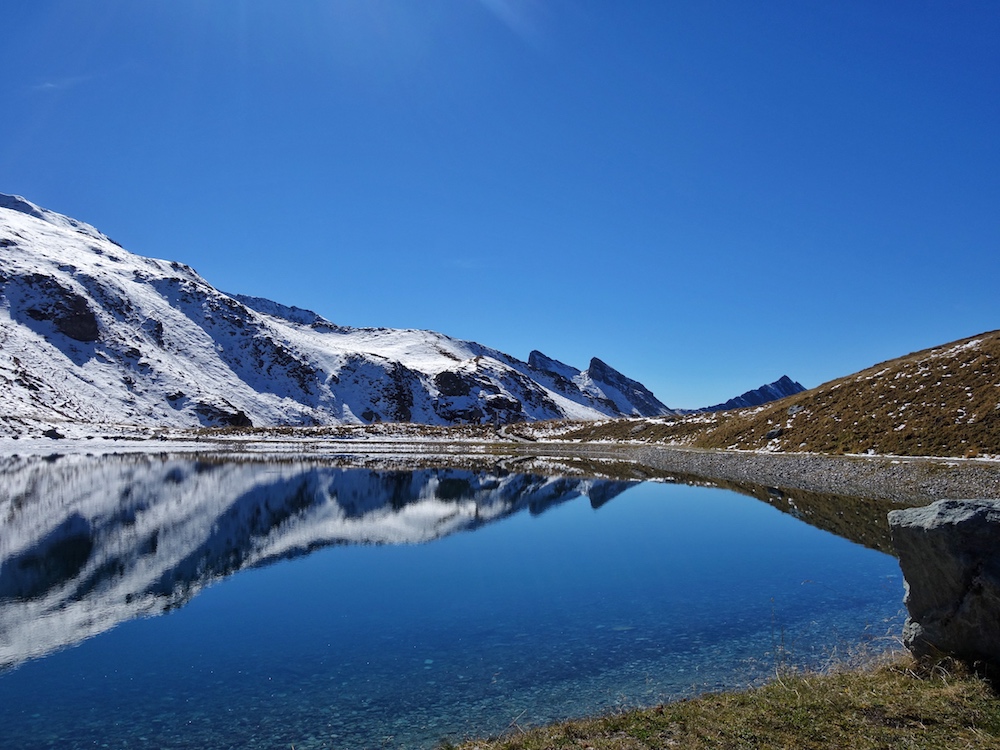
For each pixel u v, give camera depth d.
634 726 8.50
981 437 39.25
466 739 10.08
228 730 10.76
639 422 113.12
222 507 37.66
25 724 11.12
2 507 36.28
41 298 146.25
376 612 17.81
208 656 14.48
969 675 8.83
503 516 36.28
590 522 33.91
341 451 93.81
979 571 9.02
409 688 12.41
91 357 142.38
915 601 10.31
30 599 19.19
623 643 14.73
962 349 53.03
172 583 21.25
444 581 21.47
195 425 138.25
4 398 101.56
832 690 9.18
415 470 64.19
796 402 66.38
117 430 108.94
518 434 134.25
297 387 188.25
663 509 37.81
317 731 10.65
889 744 7.38
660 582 20.69
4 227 183.88
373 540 29.02
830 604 17.27
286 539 29.03
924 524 9.88
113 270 195.88
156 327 173.12
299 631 16.23
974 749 7.13
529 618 17.03
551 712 11.03
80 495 41.47
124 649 15.02
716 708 8.97
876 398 53.56
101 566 23.44
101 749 10.16
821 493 39.75
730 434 70.62
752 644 14.24
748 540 27.22
